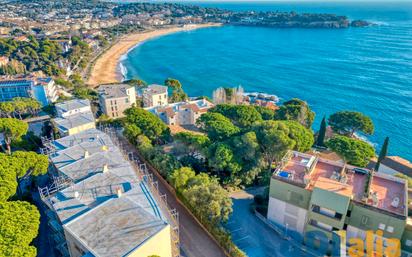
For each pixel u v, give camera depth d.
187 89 198.62
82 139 70.81
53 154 63.97
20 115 122.19
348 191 49.66
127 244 38.34
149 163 78.75
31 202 61.12
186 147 80.69
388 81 199.75
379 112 153.75
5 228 40.00
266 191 65.81
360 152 72.06
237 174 72.25
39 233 55.22
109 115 129.25
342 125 106.81
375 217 48.25
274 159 77.00
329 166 60.69
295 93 185.50
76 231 40.56
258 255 52.97
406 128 136.75
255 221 61.34
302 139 75.19
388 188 53.59
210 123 87.88
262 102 160.38
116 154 63.16
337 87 192.62
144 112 96.62
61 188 53.44
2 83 148.12
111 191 49.41
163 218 45.25
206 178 63.00
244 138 71.44
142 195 49.06
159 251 41.66
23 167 57.56
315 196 51.12
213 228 55.25
